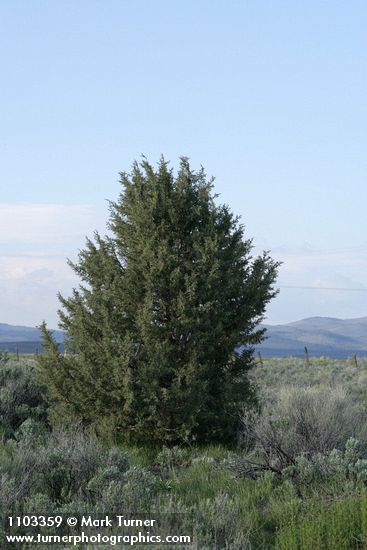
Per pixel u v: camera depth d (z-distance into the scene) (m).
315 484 9.39
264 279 15.22
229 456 11.38
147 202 14.94
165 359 13.98
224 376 15.04
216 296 14.56
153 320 14.77
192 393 13.91
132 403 13.96
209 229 14.84
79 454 10.15
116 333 14.44
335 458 10.05
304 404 12.84
